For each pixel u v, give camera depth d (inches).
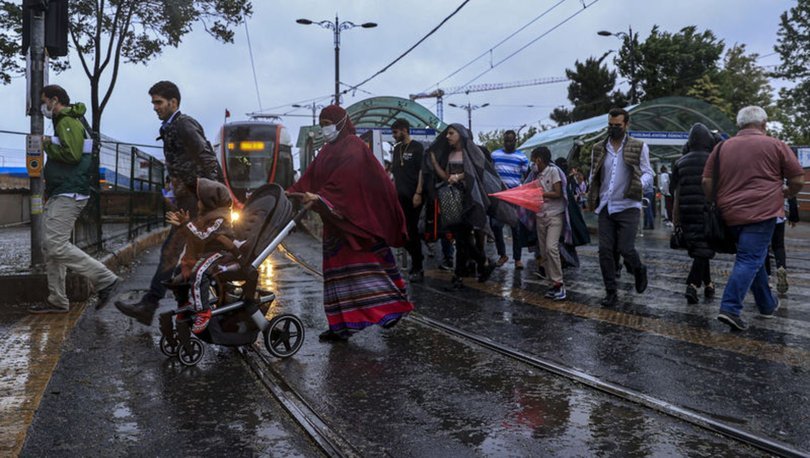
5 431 127.9
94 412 143.1
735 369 173.6
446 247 399.2
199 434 131.3
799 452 119.1
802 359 183.0
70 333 212.1
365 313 206.2
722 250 234.1
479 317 247.3
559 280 285.3
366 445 125.7
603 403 148.6
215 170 209.9
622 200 263.9
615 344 202.1
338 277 208.4
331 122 208.7
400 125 339.0
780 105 1770.4
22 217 1042.1
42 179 276.8
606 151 268.7
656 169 934.4
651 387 159.0
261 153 802.2
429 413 142.9
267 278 347.3
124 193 462.0
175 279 184.1
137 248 470.9
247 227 184.7
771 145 219.6
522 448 124.0
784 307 264.1
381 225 207.5
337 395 155.3
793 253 499.2
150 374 172.1
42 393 150.6
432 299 289.0
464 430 133.1
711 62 1489.9
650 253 496.4
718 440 127.1
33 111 277.6
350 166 203.2
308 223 709.9
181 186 207.9
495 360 185.6
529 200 287.4
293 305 269.9
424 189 331.0
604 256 267.9
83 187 236.5
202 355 183.0
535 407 146.3
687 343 202.7
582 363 180.7
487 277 337.1
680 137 767.1
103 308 255.1
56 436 129.3
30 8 273.1
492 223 403.9
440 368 177.9
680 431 131.8
